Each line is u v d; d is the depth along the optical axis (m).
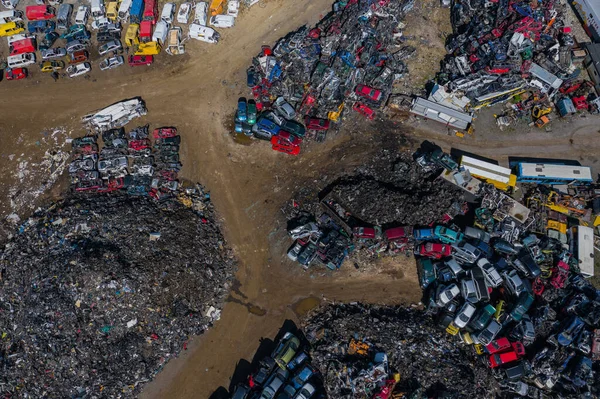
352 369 40.66
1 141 54.75
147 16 59.56
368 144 53.03
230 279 47.62
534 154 53.09
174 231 46.97
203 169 52.66
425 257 47.16
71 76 58.09
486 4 56.00
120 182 51.06
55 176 52.53
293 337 43.47
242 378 43.62
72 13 61.19
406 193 49.66
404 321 44.00
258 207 50.75
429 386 40.22
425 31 58.97
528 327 42.06
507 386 41.34
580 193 50.22
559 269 45.19
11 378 40.97
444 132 53.97
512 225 47.09
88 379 41.25
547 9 56.22
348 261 48.06
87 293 42.16
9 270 45.22
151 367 42.94
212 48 59.28
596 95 55.22
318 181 51.56
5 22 60.38
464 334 43.31
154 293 43.50
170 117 55.47
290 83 54.53
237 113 54.03
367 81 54.47
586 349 41.22
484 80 53.19
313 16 60.47
